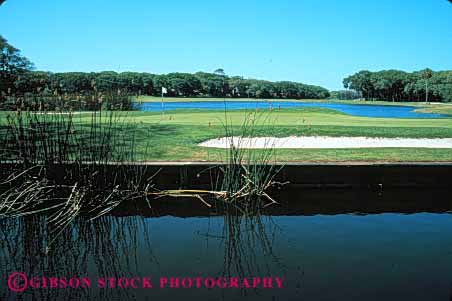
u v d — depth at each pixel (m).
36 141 4.99
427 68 73.12
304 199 5.05
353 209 4.68
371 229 4.05
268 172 5.34
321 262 3.26
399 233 3.96
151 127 9.74
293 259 3.32
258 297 2.67
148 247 3.64
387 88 77.25
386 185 5.43
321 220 4.37
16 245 3.71
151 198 5.07
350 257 3.35
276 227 4.15
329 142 8.35
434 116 22.97
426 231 4.01
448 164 5.45
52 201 4.77
